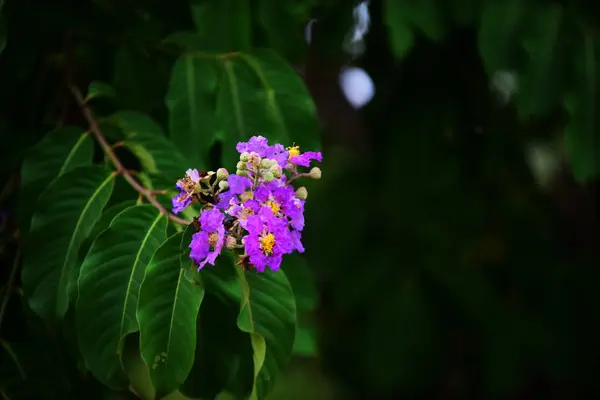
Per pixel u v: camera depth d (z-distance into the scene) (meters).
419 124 1.83
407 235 2.20
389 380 2.19
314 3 1.58
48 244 1.21
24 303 1.30
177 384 1.11
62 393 1.34
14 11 1.40
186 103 1.35
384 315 2.17
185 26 1.51
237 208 1.09
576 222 2.55
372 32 1.77
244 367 1.32
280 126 1.35
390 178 2.02
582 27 1.60
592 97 1.58
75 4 1.44
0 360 1.32
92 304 1.15
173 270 1.12
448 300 2.19
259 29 1.51
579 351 2.27
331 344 2.34
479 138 1.94
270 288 1.17
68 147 1.28
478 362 2.25
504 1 1.55
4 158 1.39
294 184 1.37
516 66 1.57
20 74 1.42
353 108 2.63
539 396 2.44
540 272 2.32
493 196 2.21
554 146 2.49
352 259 2.24
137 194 1.27
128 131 1.29
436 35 1.55
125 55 1.47
